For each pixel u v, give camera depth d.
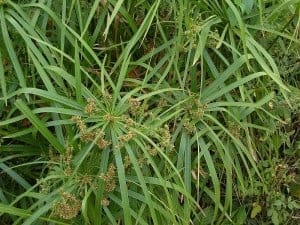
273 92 0.87
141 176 0.72
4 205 0.74
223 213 0.87
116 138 0.73
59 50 0.79
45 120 0.84
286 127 1.04
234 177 0.96
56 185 0.79
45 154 0.86
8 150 0.86
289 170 1.04
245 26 0.88
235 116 0.87
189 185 0.82
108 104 0.75
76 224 0.79
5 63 0.85
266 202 1.01
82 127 0.73
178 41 0.85
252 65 0.92
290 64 1.02
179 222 0.83
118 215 0.81
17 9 0.80
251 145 0.92
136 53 0.94
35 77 0.87
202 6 0.88
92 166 0.76
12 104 0.86
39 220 0.81
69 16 0.83
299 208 1.02
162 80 0.86
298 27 0.95
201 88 0.85
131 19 0.87
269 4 0.98
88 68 0.88
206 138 0.88
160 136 0.79
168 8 0.92
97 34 0.88
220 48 0.91
